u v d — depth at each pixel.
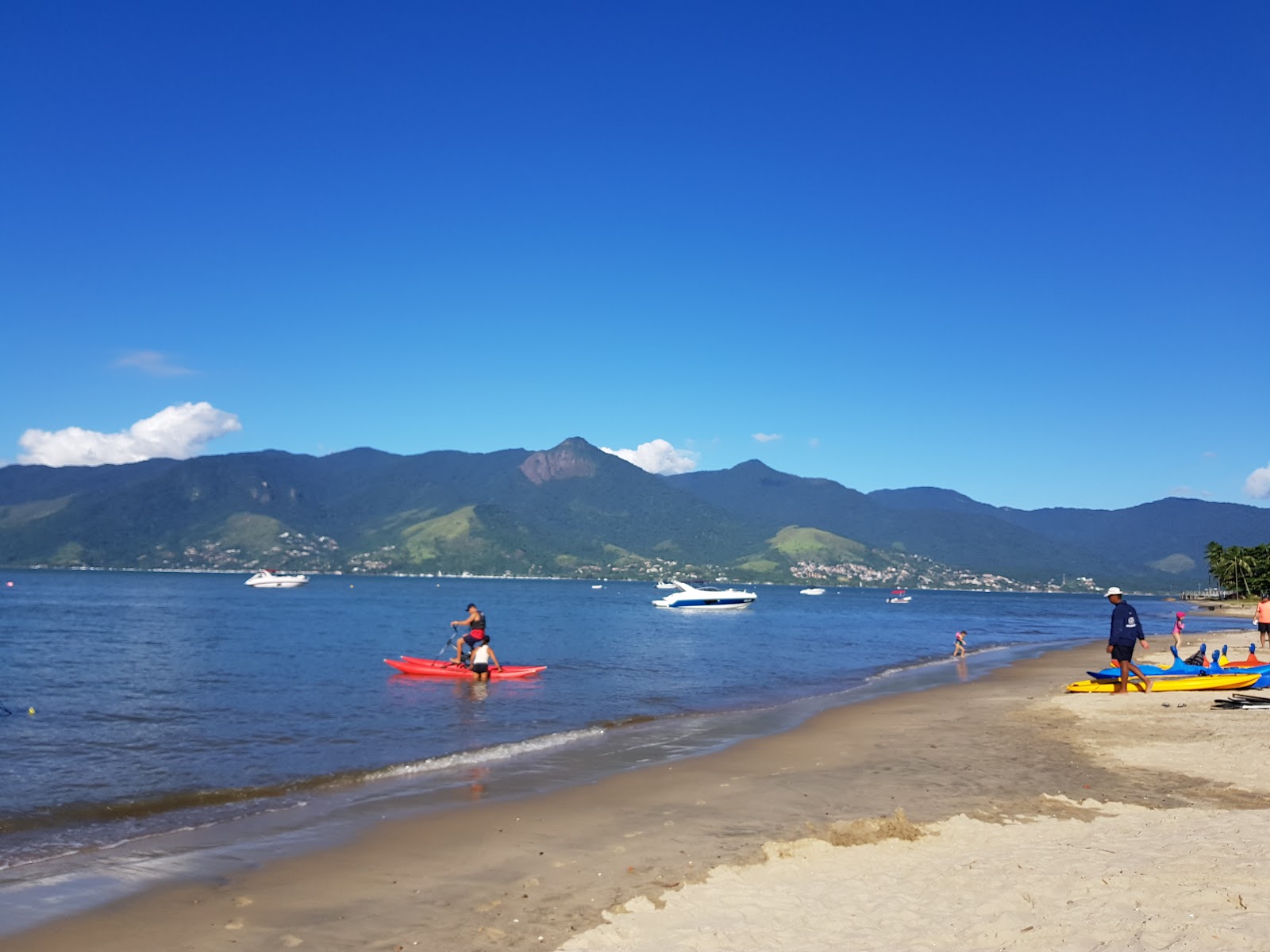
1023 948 6.51
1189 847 9.09
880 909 7.89
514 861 10.45
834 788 14.20
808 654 48.03
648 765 16.58
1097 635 76.56
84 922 8.54
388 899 9.13
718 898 8.54
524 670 33.62
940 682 32.56
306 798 14.02
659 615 105.88
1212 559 174.12
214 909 8.89
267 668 37.12
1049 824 11.05
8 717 23.42
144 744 19.41
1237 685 24.50
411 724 22.42
